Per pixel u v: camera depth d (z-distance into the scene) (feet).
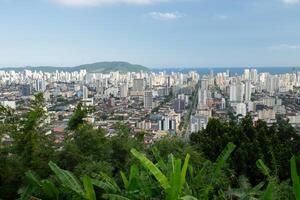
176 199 9.64
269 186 9.86
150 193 10.90
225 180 14.53
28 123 16.69
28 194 12.64
